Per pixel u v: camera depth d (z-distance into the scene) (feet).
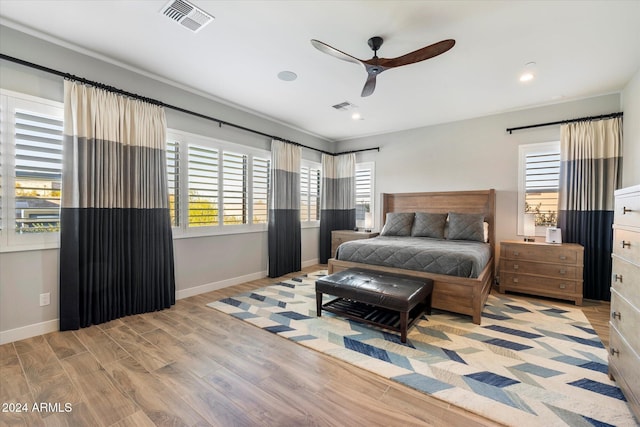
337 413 5.23
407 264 10.60
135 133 9.89
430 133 16.62
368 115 15.02
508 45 8.52
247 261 14.53
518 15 7.20
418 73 10.28
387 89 11.75
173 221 11.53
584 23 7.47
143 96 10.41
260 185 15.16
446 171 16.05
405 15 7.25
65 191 8.41
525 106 13.55
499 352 7.42
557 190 13.11
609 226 11.59
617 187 11.46
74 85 8.55
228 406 5.39
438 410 5.31
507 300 11.77
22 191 8.02
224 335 8.38
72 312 8.55
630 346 5.16
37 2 6.86
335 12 7.17
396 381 6.18
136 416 5.12
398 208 17.39
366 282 9.25
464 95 12.27
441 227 14.46
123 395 5.67
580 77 10.52
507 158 14.26
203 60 9.57
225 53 9.14
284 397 5.66
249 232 14.57
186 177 11.87
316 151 19.21
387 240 13.37
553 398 5.61
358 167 19.43
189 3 6.91
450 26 7.67
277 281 14.66
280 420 5.05
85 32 8.10
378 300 8.30
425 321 9.45
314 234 19.22
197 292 12.34
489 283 12.73
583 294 11.99
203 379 6.22
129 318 9.60
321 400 5.57
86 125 8.76
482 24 7.57
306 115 15.11
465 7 6.93
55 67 8.47
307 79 10.93
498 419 5.06
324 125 16.89
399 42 8.47
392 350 7.53
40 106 8.23
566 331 8.71
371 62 7.72
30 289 8.18
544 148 13.32
